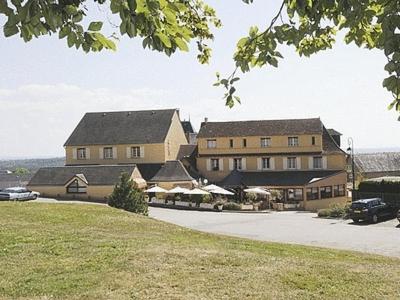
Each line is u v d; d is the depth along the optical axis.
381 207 39.88
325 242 28.16
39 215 23.25
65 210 25.58
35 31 3.46
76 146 68.06
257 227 36.59
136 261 13.01
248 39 5.14
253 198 56.81
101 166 60.78
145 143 65.56
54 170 61.50
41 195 60.34
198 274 11.79
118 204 34.47
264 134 63.59
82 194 58.97
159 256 13.58
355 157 82.25
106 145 67.06
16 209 25.09
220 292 10.41
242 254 14.42
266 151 63.53
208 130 66.50
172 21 3.67
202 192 52.50
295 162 62.38
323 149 62.25
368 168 80.69
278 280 11.45
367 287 11.26
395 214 40.97
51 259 13.45
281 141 63.06
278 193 57.69
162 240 16.92
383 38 4.05
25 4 3.28
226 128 65.94
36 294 10.38
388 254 23.25
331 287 11.12
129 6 3.39
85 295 10.23
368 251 24.33
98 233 18.08
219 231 34.28
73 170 60.97
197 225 38.12
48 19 3.38
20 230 18.06
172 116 68.94
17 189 55.25
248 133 64.19
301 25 4.97
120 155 66.62
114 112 71.06
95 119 70.62
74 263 12.94
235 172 61.25
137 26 3.55
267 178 61.06
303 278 11.72
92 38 3.74
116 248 14.69
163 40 3.72
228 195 58.59
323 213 44.81
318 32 5.25
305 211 53.22
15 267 12.63
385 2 4.06
